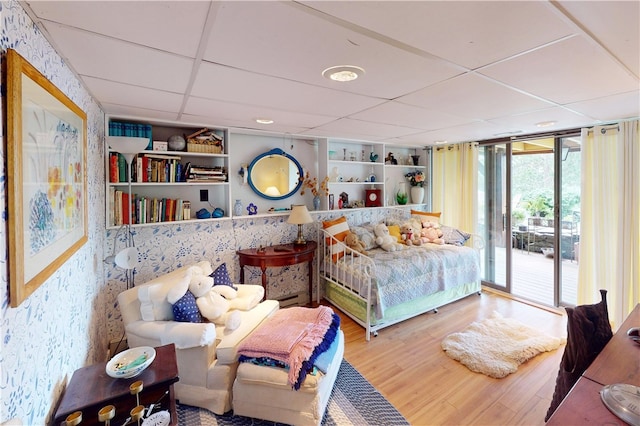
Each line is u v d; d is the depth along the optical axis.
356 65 1.47
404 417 1.89
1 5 0.82
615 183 2.94
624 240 2.86
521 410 1.94
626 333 1.45
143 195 2.88
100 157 2.31
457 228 4.38
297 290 3.80
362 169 4.44
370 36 1.18
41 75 1.04
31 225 0.95
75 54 1.32
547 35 1.19
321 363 1.80
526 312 3.41
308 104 2.17
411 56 1.37
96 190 2.15
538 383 2.20
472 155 4.16
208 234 3.15
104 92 1.88
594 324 1.45
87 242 1.83
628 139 2.79
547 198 5.33
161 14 1.02
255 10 1.00
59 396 1.30
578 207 3.44
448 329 3.03
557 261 3.52
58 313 1.30
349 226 4.03
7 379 0.84
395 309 3.07
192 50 1.30
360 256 3.18
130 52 1.31
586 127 3.12
